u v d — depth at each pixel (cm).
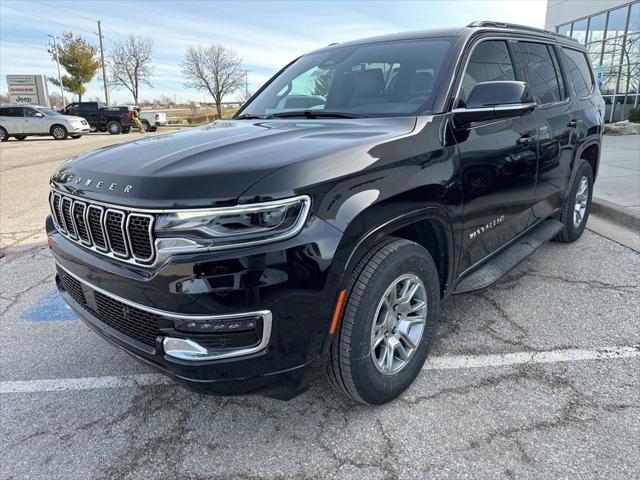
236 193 179
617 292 369
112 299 211
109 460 219
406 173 224
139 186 192
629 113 1589
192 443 228
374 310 217
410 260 230
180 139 249
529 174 338
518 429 227
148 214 185
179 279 181
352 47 349
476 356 288
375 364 229
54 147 1828
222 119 342
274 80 374
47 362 300
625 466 203
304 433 230
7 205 751
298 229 183
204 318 183
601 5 1830
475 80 296
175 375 195
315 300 188
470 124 270
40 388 274
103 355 308
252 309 182
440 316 339
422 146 238
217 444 226
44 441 232
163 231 182
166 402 259
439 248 262
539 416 235
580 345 297
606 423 228
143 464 216
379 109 282
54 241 249
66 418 248
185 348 190
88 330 341
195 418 245
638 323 322
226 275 179
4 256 505
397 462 210
